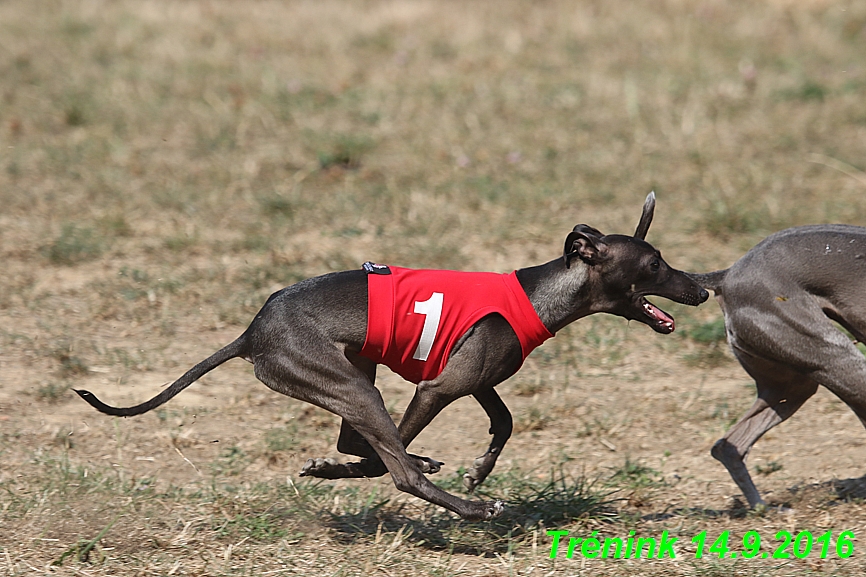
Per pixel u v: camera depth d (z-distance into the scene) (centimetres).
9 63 2061
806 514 810
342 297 752
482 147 1756
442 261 1357
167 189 1581
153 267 1338
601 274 778
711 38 2247
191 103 1912
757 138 1780
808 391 831
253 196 1568
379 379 1105
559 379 1096
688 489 880
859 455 923
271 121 1847
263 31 2303
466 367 751
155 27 2320
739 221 1448
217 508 809
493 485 866
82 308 1224
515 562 728
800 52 2172
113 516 781
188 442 951
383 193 1581
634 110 1878
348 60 2152
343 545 760
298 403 1040
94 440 947
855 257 772
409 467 741
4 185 1581
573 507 818
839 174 1638
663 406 1036
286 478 885
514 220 1489
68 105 1856
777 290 780
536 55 2173
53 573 695
